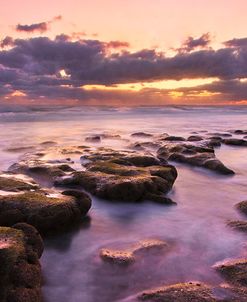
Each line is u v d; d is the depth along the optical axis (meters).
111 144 28.19
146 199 12.64
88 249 9.07
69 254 8.78
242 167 19.67
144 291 7.01
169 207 12.39
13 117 66.62
